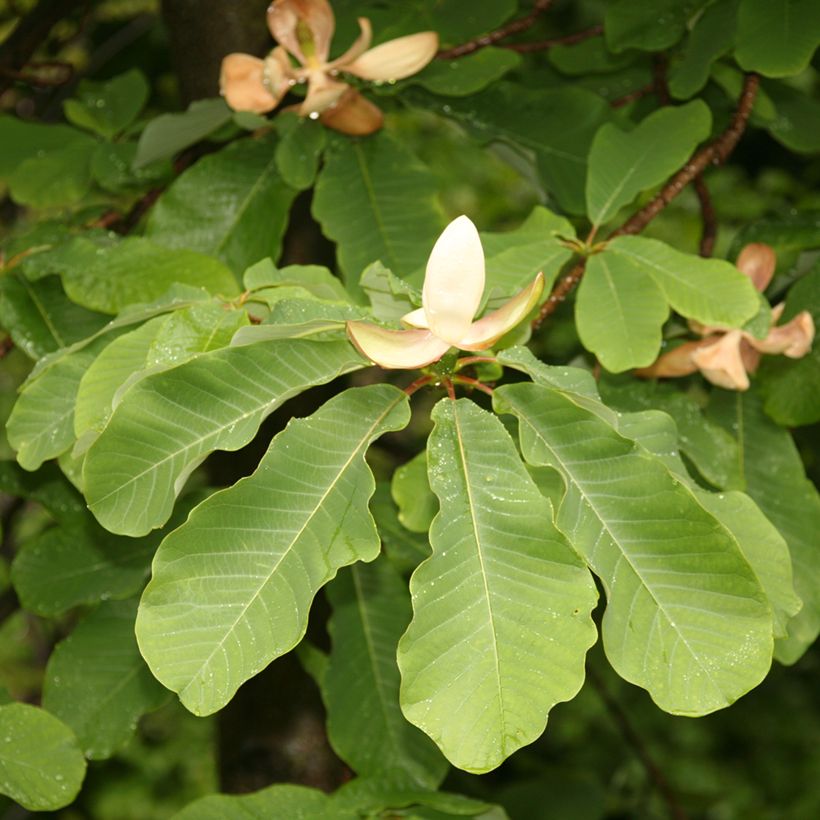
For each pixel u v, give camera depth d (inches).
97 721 74.2
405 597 77.2
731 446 71.7
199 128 76.0
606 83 91.5
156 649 50.3
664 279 65.2
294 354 55.2
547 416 54.6
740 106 77.5
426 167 76.6
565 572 50.9
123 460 53.9
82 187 85.1
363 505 52.7
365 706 75.2
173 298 61.9
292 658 86.2
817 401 71.9
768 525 56.7
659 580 51.9
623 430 56.8
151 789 173.6
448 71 79.4
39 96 121.6
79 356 63.7
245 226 77.2
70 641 75.2
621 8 80.3
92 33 127.3
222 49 87.6
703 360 70.1
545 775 109.1
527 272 64.9
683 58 82.3
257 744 86.5
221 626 50.7
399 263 74.7
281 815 70.3
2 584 154.7
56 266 71.7
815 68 86.0
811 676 147.6
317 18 72.6
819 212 81.0
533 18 83.7
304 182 75.1
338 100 74.4
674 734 166.7
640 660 51.1
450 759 49.1
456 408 54.3
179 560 51.1
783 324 72.9
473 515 52.0
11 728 64.0
